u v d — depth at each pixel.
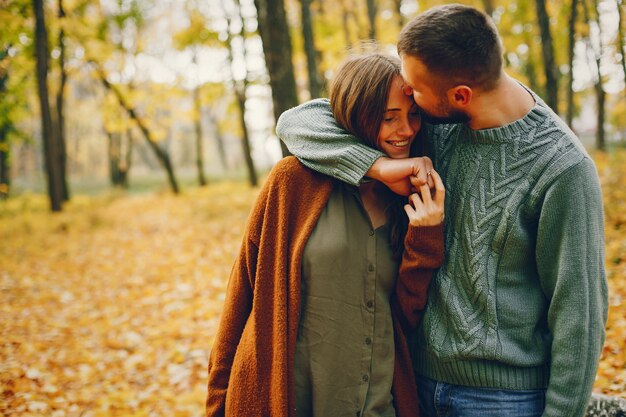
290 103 5.63
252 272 1.60
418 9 11.52
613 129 19.61
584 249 1.28
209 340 4.77
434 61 1.29
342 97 1.49
